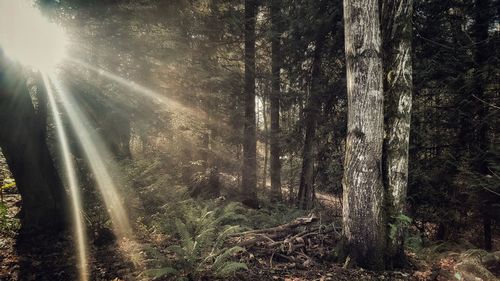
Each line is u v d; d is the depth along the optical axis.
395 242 5.38
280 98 12.26
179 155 12.07
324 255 5.82
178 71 11.10
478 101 8.05
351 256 5.39
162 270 4.59
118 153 9.45
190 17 10.73
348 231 5.45
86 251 6.02
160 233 7.14
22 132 6.51
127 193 7.52
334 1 9.41
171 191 8.55
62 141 8.09
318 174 11.52
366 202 5.22
